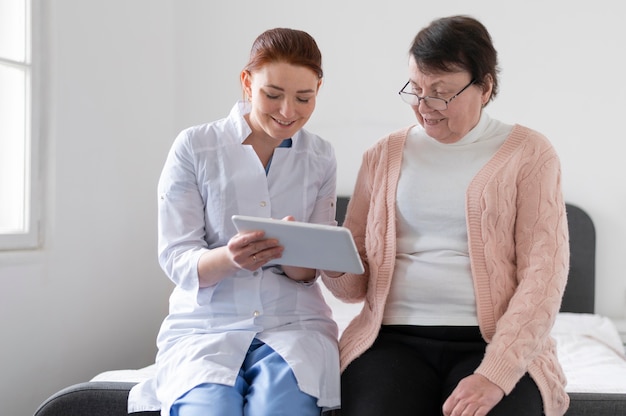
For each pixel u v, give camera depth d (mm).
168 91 3379
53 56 2471
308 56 1520
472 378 1346
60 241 2520
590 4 3256
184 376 1434
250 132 1647
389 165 1647
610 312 3254
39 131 2459
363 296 1682
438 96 1515
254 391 1420
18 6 2418
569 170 3291
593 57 3262
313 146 1723
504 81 3328
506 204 1522
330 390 1479
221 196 1636
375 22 3410
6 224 2451
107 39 2805
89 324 2713
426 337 1509
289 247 1392
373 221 1618
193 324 1587
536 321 1397
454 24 1512
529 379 1411
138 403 1526
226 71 3484
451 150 1599
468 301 1498
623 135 3248
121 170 2926
